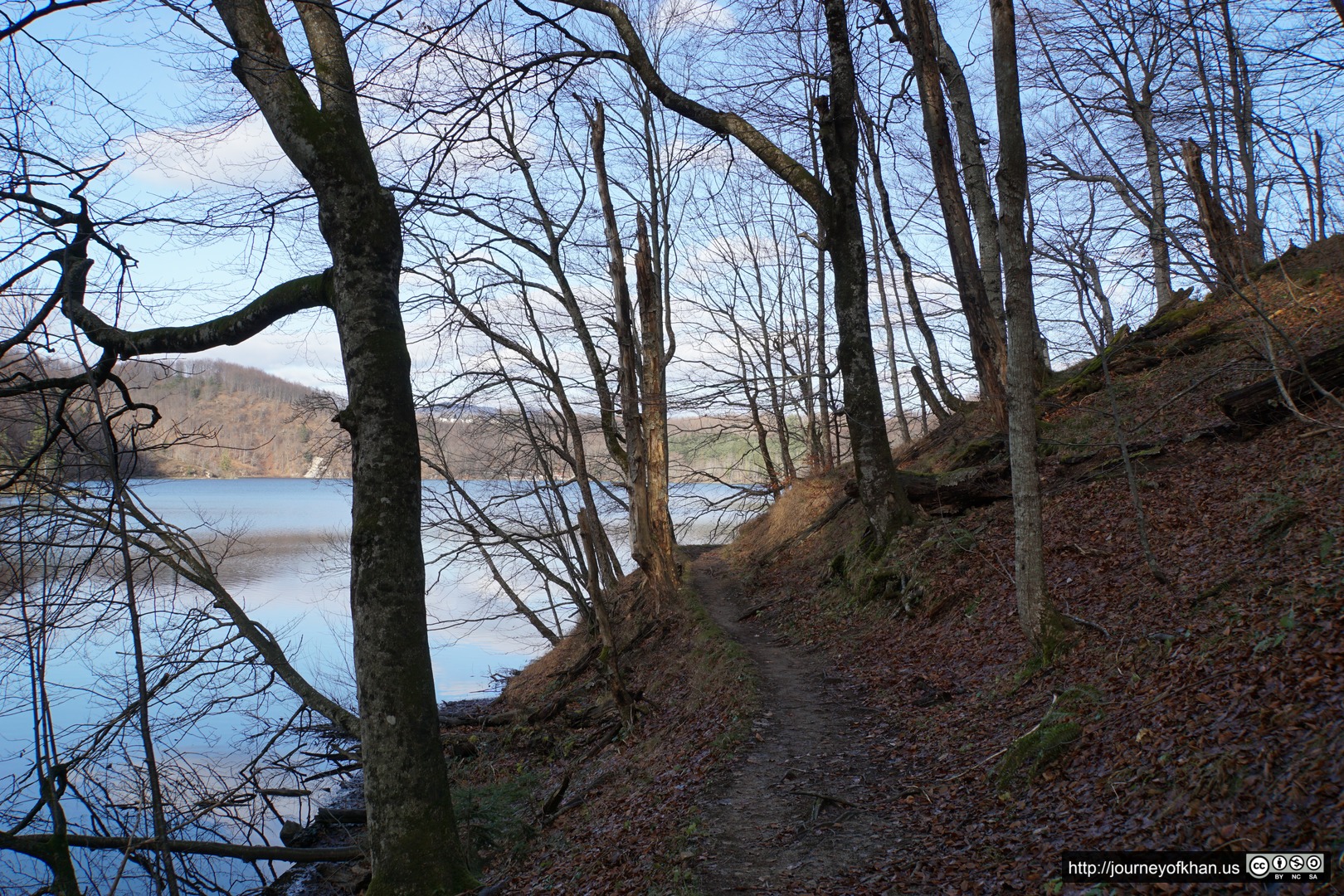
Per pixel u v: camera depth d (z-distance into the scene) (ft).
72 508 26.18
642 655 62.54
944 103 61.46
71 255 23.43
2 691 42.78
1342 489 29.58
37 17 18.80
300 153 21.71
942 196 62.03
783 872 22.09
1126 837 17.88
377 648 21.61
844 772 28.25
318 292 22.44
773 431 98.43
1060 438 53.83
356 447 22.08
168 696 31.63
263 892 39.19
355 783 53.78
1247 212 57.52
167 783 33.06
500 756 54.60
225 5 22.03
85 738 28.68
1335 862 14.02
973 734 27.91
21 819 31.14
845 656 43.80
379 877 21.26
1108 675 26.11
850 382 51.98
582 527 51.65
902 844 22.03
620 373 68.08
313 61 22.50
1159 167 63.67
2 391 23.59
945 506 52.54
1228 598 25.95
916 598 44.32
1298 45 32.42
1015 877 18.13
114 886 25.34
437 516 73.00
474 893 21.08
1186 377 52.08
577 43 33.60
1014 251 29.35
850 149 49.16
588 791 39.42
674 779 32.73
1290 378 39.99
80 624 28.27
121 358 23.65
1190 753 19.24
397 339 22.26
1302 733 17.57
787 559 73.92
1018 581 31.30
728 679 42.75
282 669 27.40
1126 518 39.27
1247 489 35.32
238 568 102.42
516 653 95.09
